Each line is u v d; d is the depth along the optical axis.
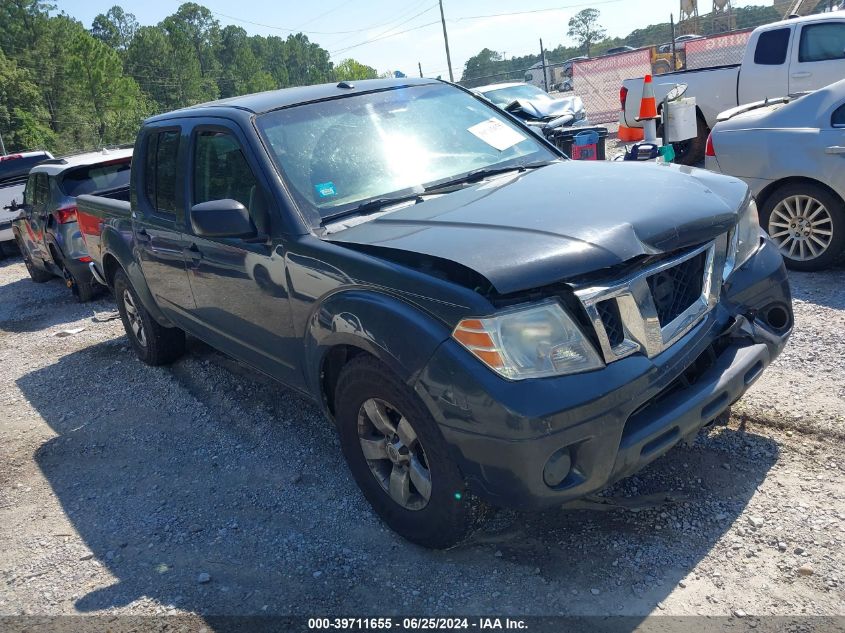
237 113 3.94
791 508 3.15
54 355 7.09
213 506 3.86
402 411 2.94
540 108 14.64
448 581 3.02
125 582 3.31
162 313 5.30
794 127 6.09
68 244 8.73
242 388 5.35
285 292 3.51
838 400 3.92
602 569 2.96
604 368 2.67
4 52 93.62
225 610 3.03
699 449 3.65
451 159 4.00
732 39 18.95
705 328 3.04
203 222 3.40
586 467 2.68
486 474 2.71
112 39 151.00
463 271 2.77
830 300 5.43
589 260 2.67
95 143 98.25
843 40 9.62
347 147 3.84
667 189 3.23
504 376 2.60
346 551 3.31
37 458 4.79
